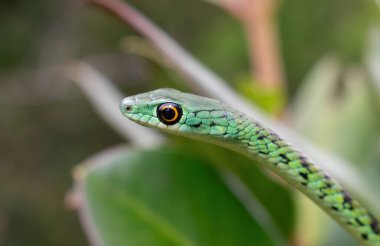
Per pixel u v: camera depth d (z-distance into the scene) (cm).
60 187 86
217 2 32
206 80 27
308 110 32
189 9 92
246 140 28
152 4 93
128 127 30
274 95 30
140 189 27
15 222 83
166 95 28
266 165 28
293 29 80
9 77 90
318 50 80
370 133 31
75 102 90
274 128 27
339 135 32
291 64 80
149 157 28
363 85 32
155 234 27
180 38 91
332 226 30
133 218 27
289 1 81
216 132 28
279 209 28
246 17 32
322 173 28
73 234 83
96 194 27
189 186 28
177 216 27
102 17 92
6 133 87
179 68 27
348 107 32
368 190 27
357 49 77
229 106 28
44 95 90
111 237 27
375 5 30
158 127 28
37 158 88
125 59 86
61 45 93
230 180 28
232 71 81
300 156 28
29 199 84
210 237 27
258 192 28
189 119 28
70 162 88
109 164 27
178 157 28
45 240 83
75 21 94
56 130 89
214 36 85
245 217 28
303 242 29
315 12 81
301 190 28
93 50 92
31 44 94
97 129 90
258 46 32
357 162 31
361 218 28
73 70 32
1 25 94
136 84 85
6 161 87
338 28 80
